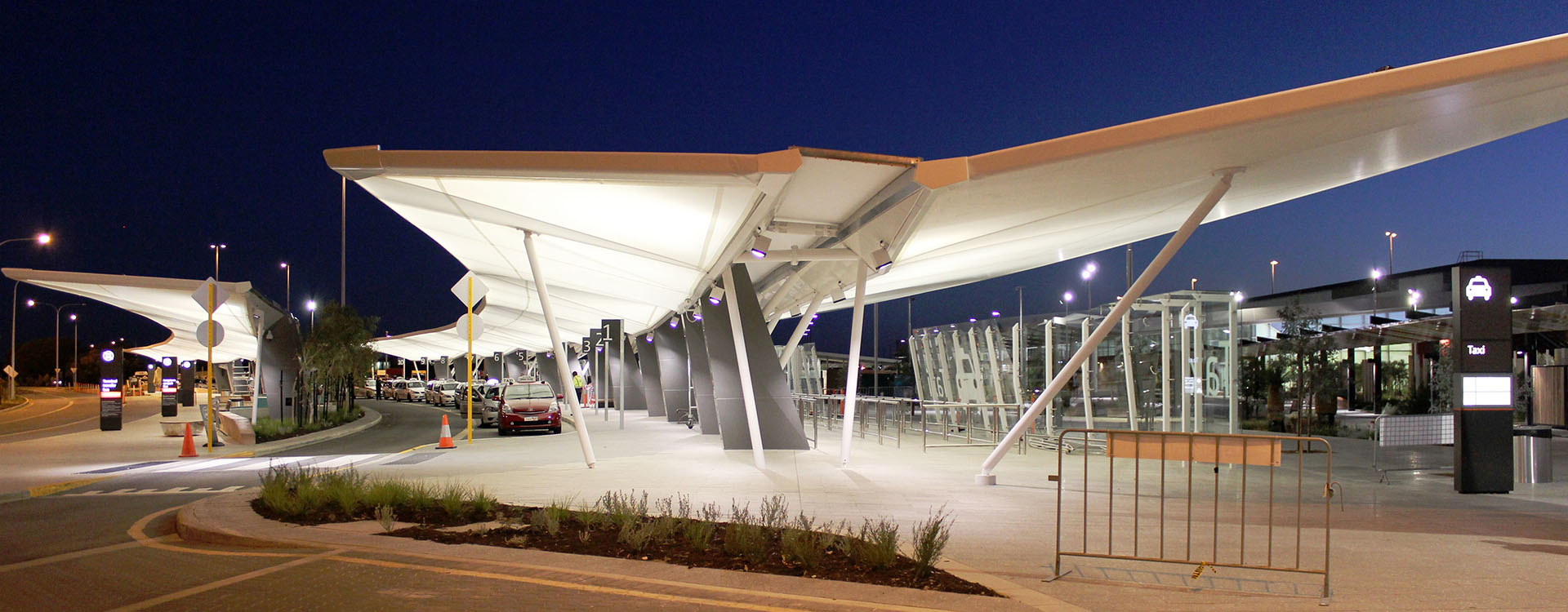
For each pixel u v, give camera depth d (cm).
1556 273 3469
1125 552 720
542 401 2444
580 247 1452
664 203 1055
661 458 1566
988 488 1133
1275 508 972
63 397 6862
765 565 648
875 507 968
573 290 2358
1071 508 958
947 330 2402
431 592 582
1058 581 618
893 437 2138
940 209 1085
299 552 720
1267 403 2545
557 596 570
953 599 559
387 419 3350
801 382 3275
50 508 1061
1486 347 1102
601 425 2688
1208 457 628
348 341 2912
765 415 1734
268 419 2445
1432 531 822
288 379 2584
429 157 920
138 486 1276
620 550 703
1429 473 1308
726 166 913
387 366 9212
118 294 2227
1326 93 796
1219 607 552
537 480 1234
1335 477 1276
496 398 2894
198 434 2488
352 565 660
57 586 630
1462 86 757
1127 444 645
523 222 1250
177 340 4362
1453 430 1227
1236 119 828
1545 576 639
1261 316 4591
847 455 1412
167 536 851
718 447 1802
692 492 1095
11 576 665
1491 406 1100
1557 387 2467
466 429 2758
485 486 1162
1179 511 939
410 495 950
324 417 2847
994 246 1589
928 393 2667
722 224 1148
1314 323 2519
